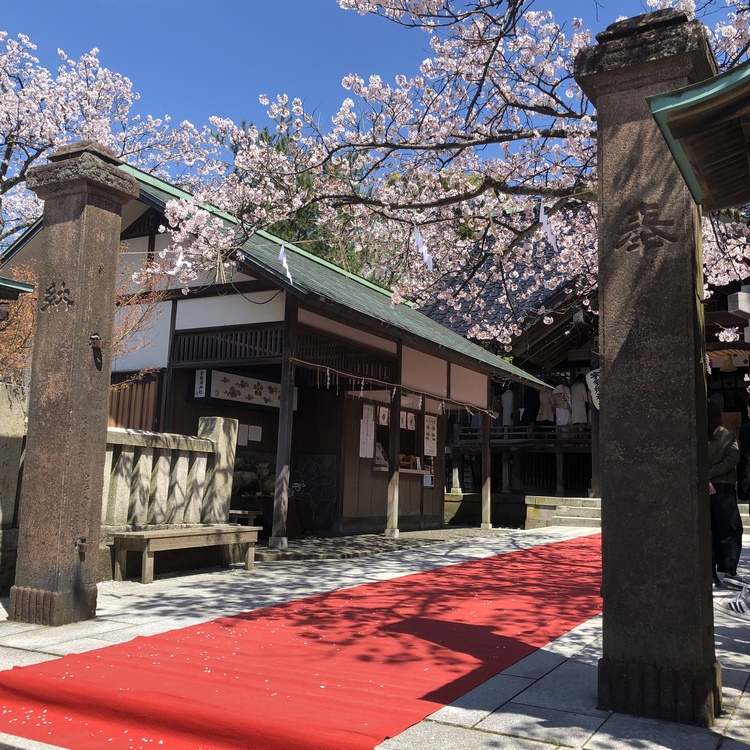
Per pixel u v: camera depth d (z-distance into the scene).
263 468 11.70
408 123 9.15
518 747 2.85
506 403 19.00
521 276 17.20
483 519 14.77
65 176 5.25
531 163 9.58
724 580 6.87
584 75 3.71
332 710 3.22
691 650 3.21
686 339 3.39
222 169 9.49
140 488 7.14
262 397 12.11
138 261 10.92
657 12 3.59
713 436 6.97
